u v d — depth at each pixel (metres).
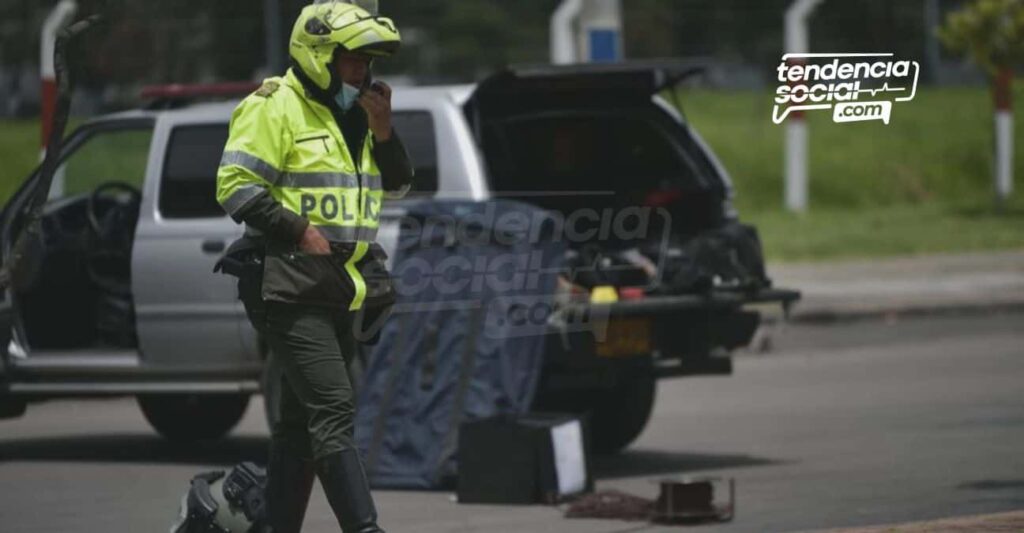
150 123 40.25
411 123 37.00
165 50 170.12
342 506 22.47
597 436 41.12
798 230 109.06
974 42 119.31
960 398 48.50
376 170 23.55
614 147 39.09
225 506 24.08
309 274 22.53
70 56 25.48
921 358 59.94
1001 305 75.69
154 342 39.16
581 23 65.75
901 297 77.38
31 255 40.97
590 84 38.31
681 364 37.16
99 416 51.16
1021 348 61.69
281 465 23.72
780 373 57.59
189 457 41.59
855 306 74.44
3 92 172.38
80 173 44.81
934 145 149.38
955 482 34.53
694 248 37.53
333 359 22.70
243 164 22.56
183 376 39.19
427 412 35.03
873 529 28.08
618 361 35.94
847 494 33.44
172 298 38.81
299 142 22.81
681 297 36.75
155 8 175.50
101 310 41.34
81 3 25.47
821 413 46.75
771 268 91.50
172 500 34.47
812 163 142.50
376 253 23.47
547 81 37.47
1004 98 121.94
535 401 41.50
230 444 44.38
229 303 38.12
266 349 38.09
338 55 22.78
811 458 38.59
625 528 30.34
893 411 46.41
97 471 38.88
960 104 167.38
